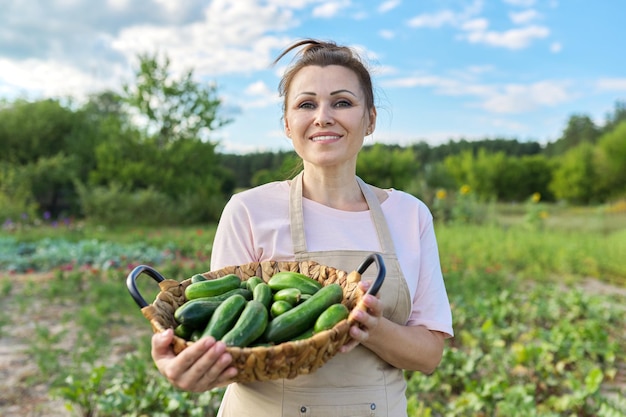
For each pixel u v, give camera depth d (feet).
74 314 28.19
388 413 6.75
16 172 98.94
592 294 35.17
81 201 87.76
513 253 44.24
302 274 6.75
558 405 16.01
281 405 6.51
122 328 25.98
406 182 80.89
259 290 6.47
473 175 130.93
